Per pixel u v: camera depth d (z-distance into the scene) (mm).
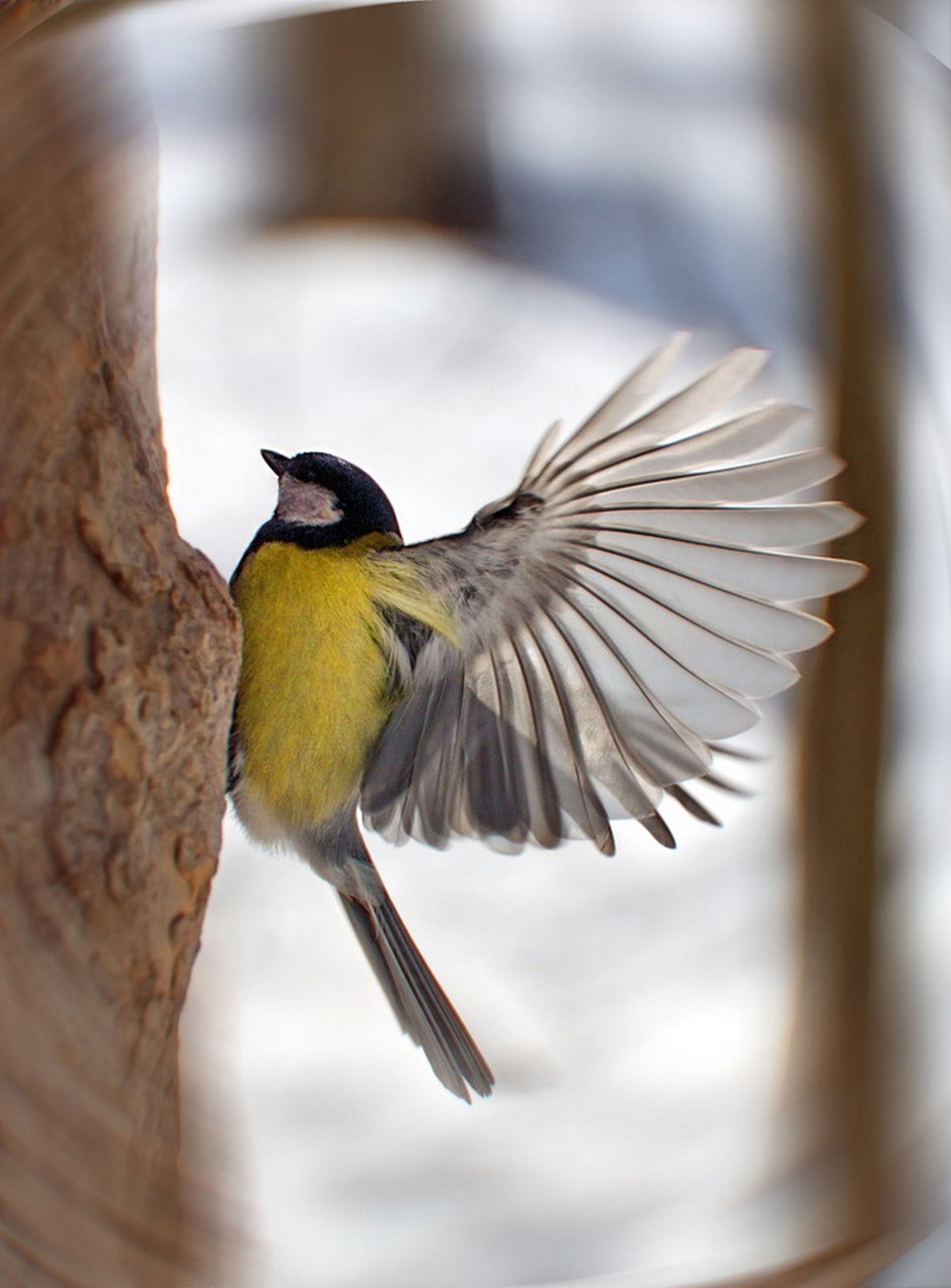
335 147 3590
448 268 3652
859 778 3531
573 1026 3535
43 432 3443
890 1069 3504
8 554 3436
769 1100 3500
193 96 3535
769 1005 3521
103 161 3471
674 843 3510
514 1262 3463
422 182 3617
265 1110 3494
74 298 3455
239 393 3598
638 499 3484
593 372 3680
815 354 3541
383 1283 3457
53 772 3434
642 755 3506
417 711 3523
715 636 3490
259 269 3604
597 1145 3486
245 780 3525
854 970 3520
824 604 3525
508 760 3520
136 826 3449
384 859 3607
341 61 3570
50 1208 3432
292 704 3521
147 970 3455
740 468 3471
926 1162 3486
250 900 3531
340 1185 3479
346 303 3643
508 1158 3486
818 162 3553
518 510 3498
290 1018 3521
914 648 3525
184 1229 3461
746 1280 3461
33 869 3432
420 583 3514
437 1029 3533
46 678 3436
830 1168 3480
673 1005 3527
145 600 3453
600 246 3637
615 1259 3457
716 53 3582
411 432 3660
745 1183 3477
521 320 3674
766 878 3539
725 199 3590
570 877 3582
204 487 3572
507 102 3607
